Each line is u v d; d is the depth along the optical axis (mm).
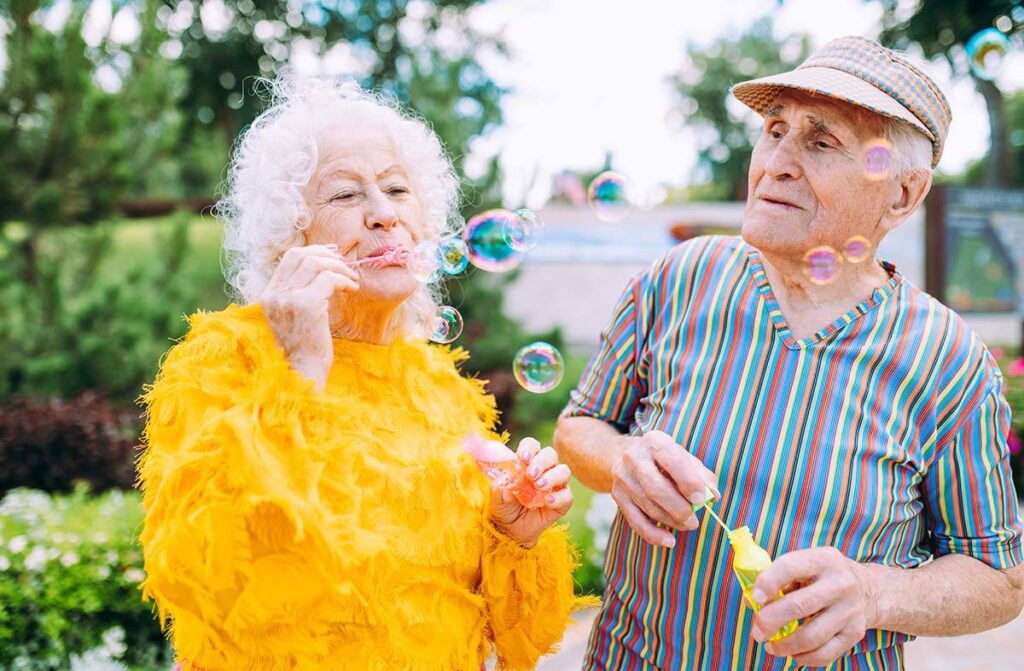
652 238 10570
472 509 1380
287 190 1326
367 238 1323
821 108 1307
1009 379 3689
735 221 10680
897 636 1354
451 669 1320
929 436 1345
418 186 1459
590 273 10469
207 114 16031
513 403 6691
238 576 1111
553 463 1336
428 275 1383
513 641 1460
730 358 1423
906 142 1318
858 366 1354
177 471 1104
